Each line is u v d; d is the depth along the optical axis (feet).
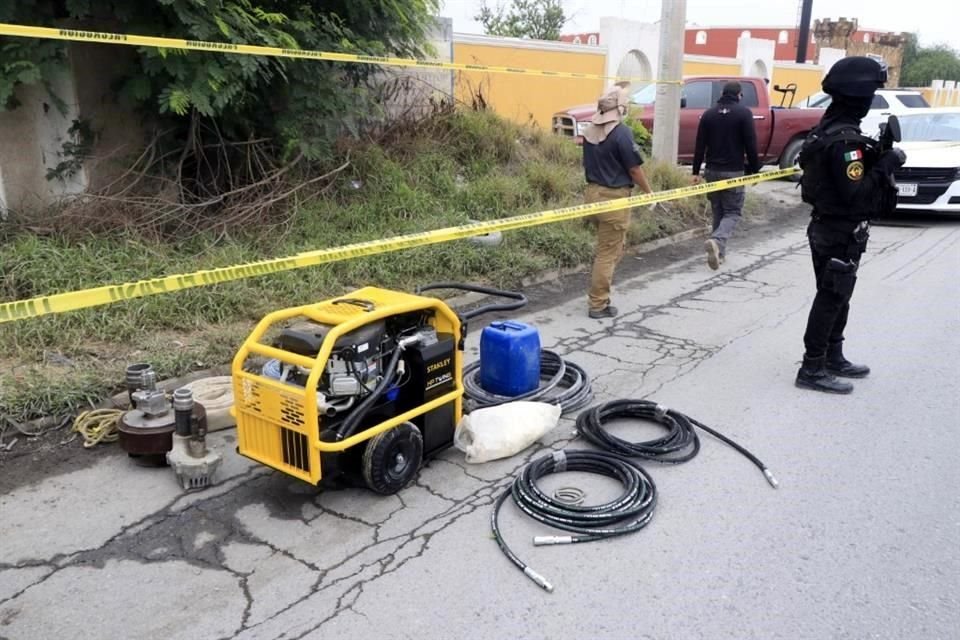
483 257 24.82
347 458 12.28
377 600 9.94
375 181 28.12
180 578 10.36
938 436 14.58
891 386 17.01
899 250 31.22
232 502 12.29
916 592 10.09
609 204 19.88
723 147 27.25
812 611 9.72
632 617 9.61
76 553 10.87
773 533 11.43
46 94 22.67
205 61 20.85
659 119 38.52
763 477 13.10
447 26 36.86
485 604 9.87
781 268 28.96
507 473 13.33
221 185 25.29
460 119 34.63
